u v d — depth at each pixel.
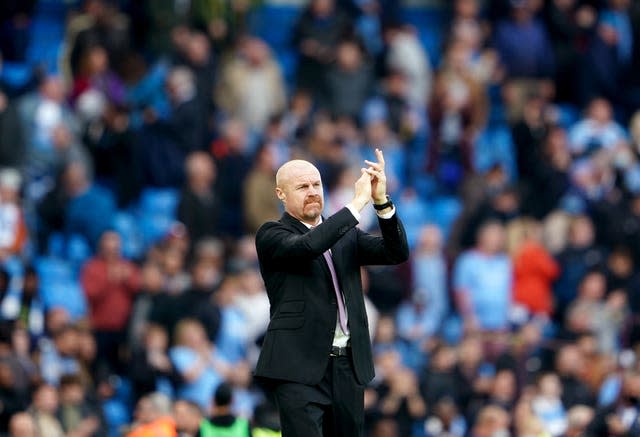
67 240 67.31
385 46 79.75
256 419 45.50
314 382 30.94
